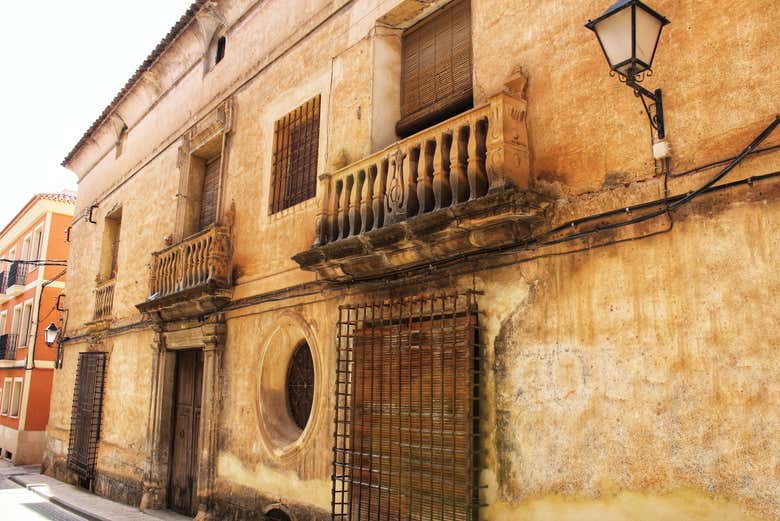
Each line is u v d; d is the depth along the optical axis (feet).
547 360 16.93
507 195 16.74
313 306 26.89
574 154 17.20
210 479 31.86
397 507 20.47
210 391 32.83
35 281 87.25
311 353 26.61
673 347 14.24
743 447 12.75
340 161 25.58
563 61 17.95
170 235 41.24
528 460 16.96
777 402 12.38
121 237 50.80
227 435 31.48
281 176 31.32
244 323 31.76
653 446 14.25
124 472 43.55
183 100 43.42
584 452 15.64
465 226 18.29
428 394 20.01
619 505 14.67
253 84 34.91
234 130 36.04
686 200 14.39
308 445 25.71
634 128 15.92
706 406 13.46
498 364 18.25
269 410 29.09
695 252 14.19
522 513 16.87
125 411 44.86
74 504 42.68
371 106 25.04
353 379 22.72
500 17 20.25
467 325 18.74
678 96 14.99
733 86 14.03
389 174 21.83
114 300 49.88
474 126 18.84
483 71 20.47
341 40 28.02
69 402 58.29
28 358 83.25
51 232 87.40
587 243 16.46
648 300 14.89
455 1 23.97
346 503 22.29
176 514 37.42
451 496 18.52
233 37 38.11
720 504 12.94
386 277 23.07
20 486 55.98
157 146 46.44
